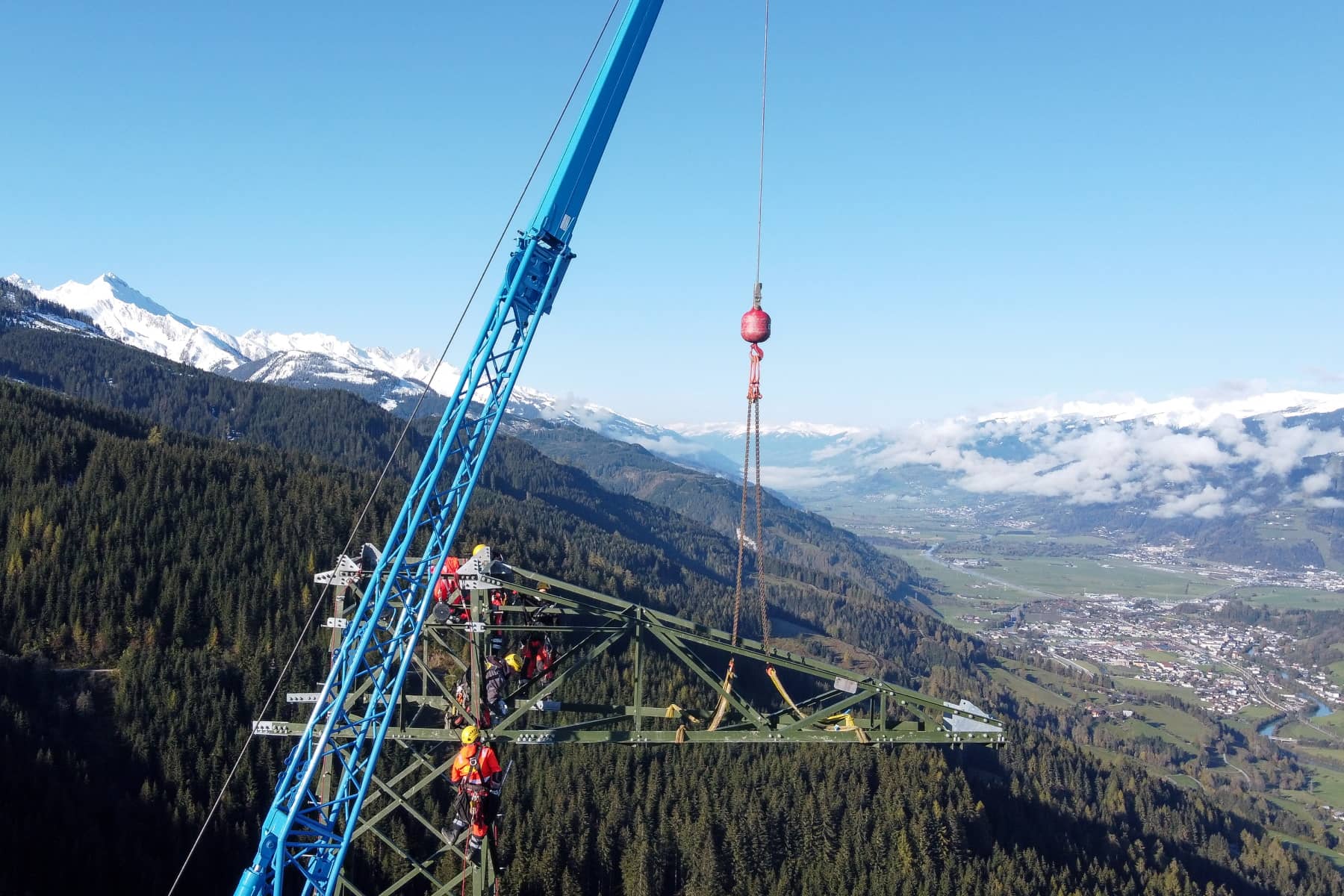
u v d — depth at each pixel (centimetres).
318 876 3675
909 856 10269
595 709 4378
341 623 3953
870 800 11394
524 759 11412
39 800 8781
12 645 10912
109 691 10631
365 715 3850
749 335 4641
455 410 4288
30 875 7975
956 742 4250
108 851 8606
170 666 11075
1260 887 13750
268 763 10144
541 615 4384
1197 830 14962
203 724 10469
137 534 12912
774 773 11600
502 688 4112
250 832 9444
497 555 4359
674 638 4253
